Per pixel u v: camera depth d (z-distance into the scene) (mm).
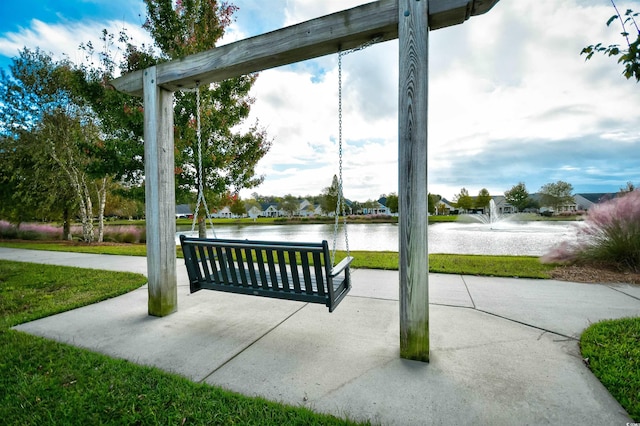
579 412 1538
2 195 14617
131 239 14562
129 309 3395
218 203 8781
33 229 17047
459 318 2906
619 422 1459
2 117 13211
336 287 2504
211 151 8023
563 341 2379
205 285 2732
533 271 4816
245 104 8352
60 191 14305
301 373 1982
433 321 2838
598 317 2859
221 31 8016
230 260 2584
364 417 1540
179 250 8828
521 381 1834
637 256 4770
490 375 1909
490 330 2615
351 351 2293
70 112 13062
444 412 1565
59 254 8469
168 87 3074
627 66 1571
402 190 2082
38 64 12898
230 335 2627
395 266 5531
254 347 2383
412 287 2096
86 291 4156
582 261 5211
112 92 6781
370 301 3572
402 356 2152
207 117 7660
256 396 1730
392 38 2256
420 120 2004
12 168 13586
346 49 2420
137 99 7059
